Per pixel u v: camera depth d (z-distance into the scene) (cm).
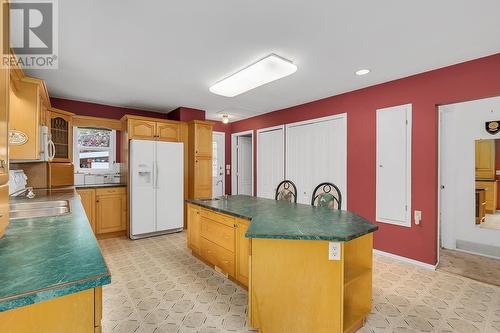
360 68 291
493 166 349
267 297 173
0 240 116
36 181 349
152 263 307
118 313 204
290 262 166
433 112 296
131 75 313
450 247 373
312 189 427
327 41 229
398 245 324
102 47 240
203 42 231
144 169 419
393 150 329
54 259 93
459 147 370
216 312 206
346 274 180
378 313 206
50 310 79
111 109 470
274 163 502
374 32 214
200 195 479
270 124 513
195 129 473
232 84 320
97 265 88
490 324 192
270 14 189
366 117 356
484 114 354
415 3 175
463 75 274
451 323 193
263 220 194
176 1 174
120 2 174
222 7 181
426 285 255
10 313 73
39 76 314
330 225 178
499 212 345
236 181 626
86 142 455
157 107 485
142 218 416
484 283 260
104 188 414
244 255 235
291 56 259
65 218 163
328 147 404
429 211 300
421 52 251
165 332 181
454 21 196
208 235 289
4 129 114
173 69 293
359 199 363
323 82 338
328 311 159
